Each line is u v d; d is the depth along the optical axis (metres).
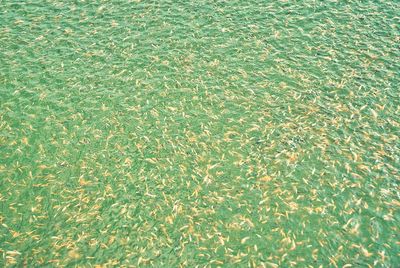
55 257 18.91
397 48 29.61
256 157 23.03
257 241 19.34
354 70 28.11
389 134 23.88
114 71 28.69
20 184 21.98
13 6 34.78
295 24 32.25
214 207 20.78
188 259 18.81
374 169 22.09
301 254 18.78
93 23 32.88
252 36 31.25
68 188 21.78
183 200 21.12
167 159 23.09
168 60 29.48
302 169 22.31
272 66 28.73
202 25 32.47
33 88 27.52
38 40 31.28
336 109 25.53
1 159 23.23
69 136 24.47
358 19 32.44
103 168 22.73
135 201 21.12
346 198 20.86
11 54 30.08
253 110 25.75
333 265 18.33
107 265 18.62
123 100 26.64
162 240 19.52
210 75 28.23
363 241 19.11
